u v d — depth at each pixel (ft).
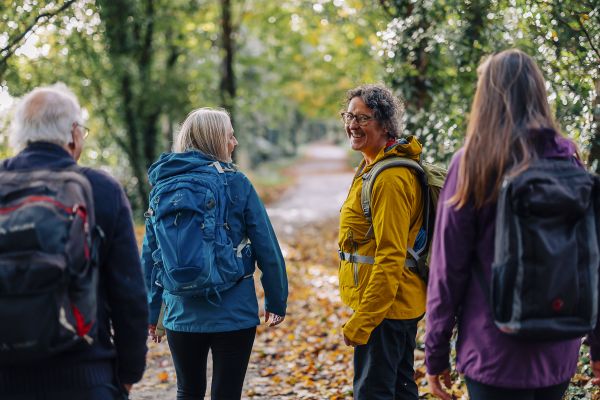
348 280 10.61
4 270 6.46
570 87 13.57
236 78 68.69
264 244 10.86
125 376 7.73
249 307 10.80
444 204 7.43
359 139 10.70
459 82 18.29
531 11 14.28
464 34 17.56
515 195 6.76
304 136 227.20
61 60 40.19
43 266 6.46
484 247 7.24
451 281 7.36
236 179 10.87
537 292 6.68
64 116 7.48
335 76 60.44
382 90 10.73
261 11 60.23
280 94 75.25
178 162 10.74
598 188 7.06
